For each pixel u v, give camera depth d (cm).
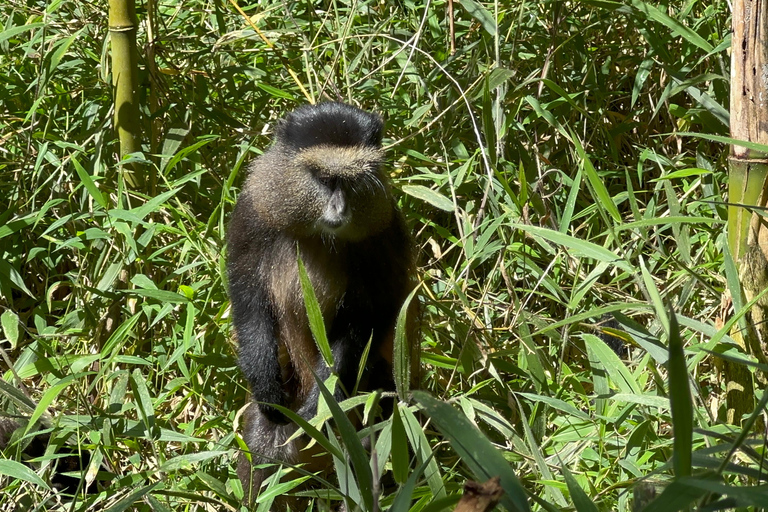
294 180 645
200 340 682
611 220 750
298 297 678
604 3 729
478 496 307
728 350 522
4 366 759
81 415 615
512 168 767
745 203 514
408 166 801
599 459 529
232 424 652
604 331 584
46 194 809
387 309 676
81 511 537
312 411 653
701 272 664
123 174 752
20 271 805
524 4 818
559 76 847
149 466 612
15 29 741
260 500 501
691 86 702
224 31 838
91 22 812
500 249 702
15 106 852
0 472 512
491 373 638
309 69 808
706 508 309
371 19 906
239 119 864
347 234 647
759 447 466
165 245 765
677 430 314
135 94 747
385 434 463
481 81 765
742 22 505
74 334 697
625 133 868
